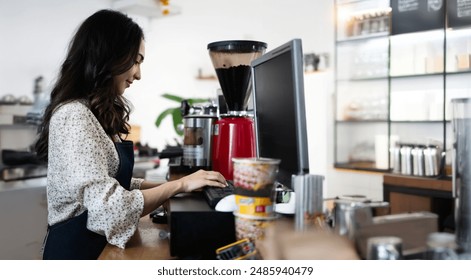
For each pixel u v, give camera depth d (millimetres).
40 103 4793
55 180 1189
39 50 4824
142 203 1103
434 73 4000
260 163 804
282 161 1071
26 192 3604
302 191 746
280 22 6152
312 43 5848
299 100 908
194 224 924
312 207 743
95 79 1282
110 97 1316
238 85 1603
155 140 6555
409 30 4133
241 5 6422
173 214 924
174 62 6531
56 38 4984
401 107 4309
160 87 6480
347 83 4797
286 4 6070
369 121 4617
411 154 3348
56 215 1231
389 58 4309
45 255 1225
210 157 1824
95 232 1146
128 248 1044
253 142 1527
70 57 1307
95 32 1278
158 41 6387
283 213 894
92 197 1097
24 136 4598
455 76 3914
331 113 5059
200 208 952
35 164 4004
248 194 811
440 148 3432
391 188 3230
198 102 3053
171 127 6699
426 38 4082
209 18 6574
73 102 1224
